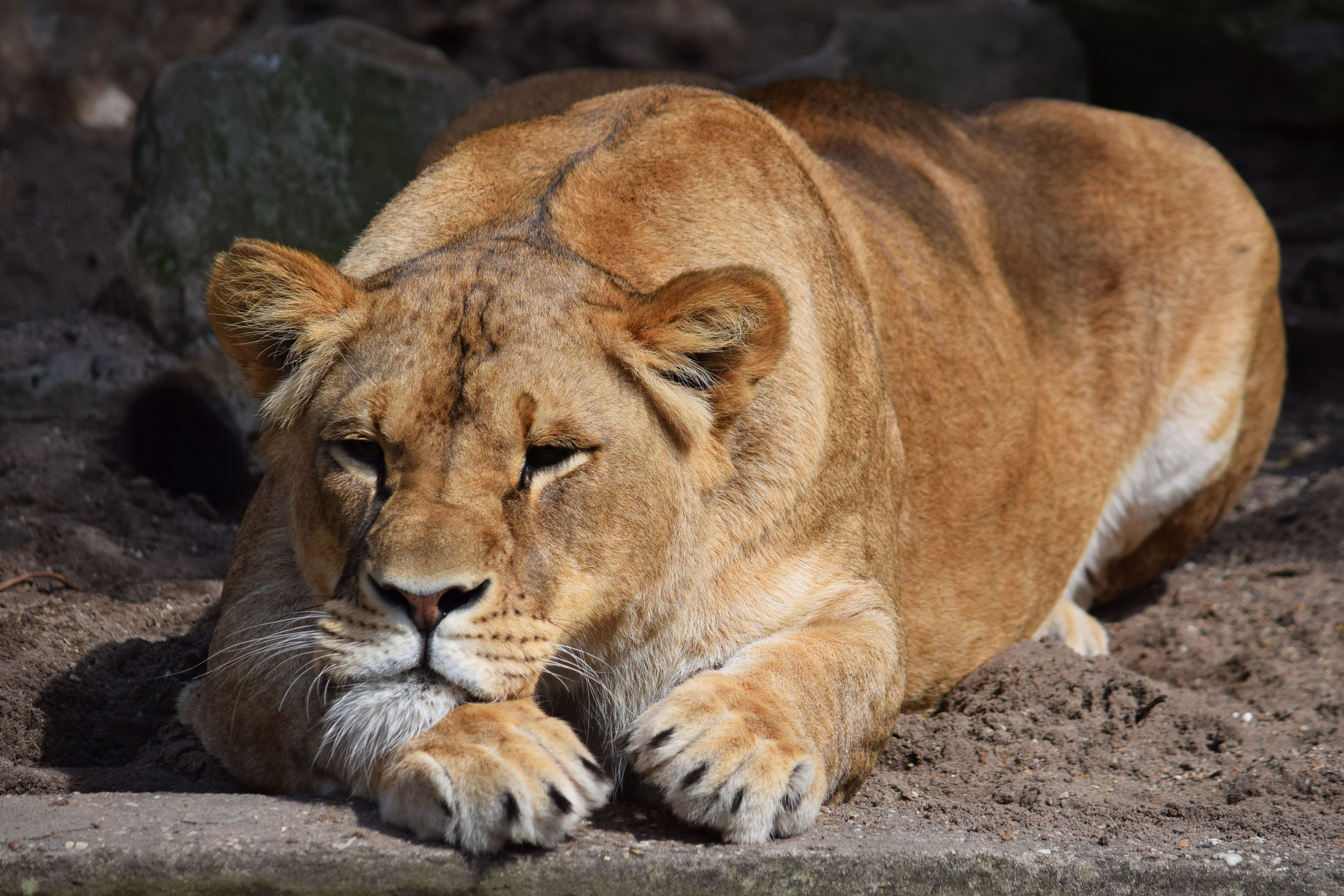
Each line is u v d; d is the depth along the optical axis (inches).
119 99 760.3
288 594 268.4
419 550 217.5
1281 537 474.0
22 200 659.4
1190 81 706.2
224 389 454.0
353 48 557.3
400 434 228.4
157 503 435.5
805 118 370.0
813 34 830.5
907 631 326.0
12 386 458.3
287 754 262.4
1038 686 334.0
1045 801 276.1
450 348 232.8
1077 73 713.0
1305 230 670.5
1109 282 394.9
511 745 219.6
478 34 807.1
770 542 265.6
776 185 290.5
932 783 289.9
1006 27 708.0
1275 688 358.3
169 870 211.3
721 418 253.4
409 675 223.3
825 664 255.9
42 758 298.7
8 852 212.1
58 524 400.8
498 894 215.3
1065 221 396.2
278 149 532.1
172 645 340.8
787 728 237.0
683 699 235.8
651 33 808.3
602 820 236.4
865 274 311.4
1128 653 392.8
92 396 463.5
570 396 232.7
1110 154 414.6
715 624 262.7
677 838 228.8
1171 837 251.8
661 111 291.7
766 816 226.2
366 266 279.1
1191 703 332.2
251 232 516.1
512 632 226.4
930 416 324.5
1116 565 425.1
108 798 240.1
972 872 229.1
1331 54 672.4
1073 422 377.7
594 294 245.0
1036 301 375.2
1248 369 424.8
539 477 231.9
